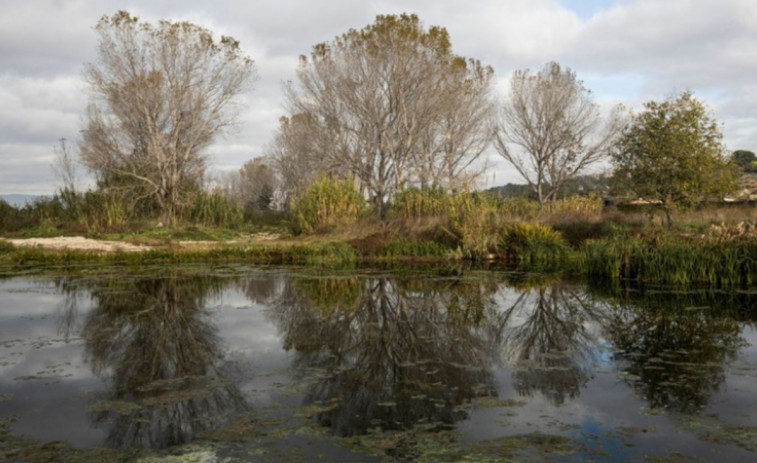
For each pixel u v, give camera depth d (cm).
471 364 645
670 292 1063
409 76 2723
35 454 421
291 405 520
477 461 401
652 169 1777
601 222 1902
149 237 2108
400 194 2141
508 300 1023
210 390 562
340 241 1764
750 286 1111
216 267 1509
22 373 617
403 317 895
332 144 2841
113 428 470
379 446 429
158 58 2495
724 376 582
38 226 2389
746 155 4903
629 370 607
